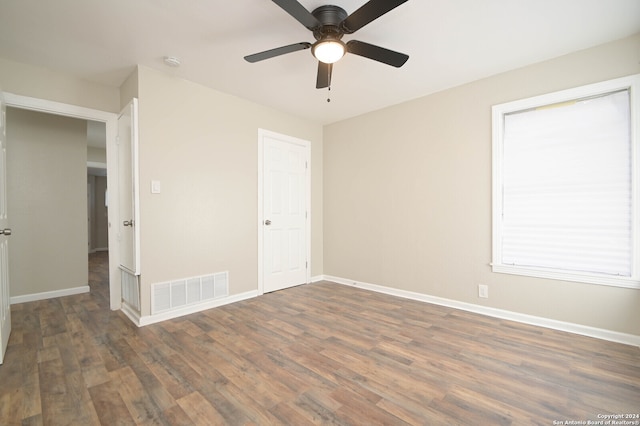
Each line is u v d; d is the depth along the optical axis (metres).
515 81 2.71
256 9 1.92
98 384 1.73
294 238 4.07
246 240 3.48
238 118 3.40
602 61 2.31
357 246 4.04
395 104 3.59
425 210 3.32
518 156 2.73
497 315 2.82
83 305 3.23
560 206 2.53
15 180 3.31
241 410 1.51
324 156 4.48
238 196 3.41
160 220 2.78
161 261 2.78
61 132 3.63
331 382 1.76
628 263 2.25
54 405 1.54
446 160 3.15
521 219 2.72
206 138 3.11
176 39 2.26
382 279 3.74
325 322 2.71
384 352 2.13
